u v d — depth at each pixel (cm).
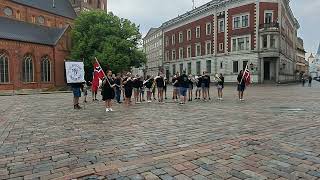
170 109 1459
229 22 5353
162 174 491
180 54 6944
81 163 560
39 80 4950
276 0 4953
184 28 6725
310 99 1975
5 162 576
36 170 525
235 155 595
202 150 635
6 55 4378
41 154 630
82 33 5381
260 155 593
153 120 1084
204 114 1238
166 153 618
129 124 1002
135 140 745
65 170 521
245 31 5088
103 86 1430
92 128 936
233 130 862
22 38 4688
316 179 464
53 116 1274
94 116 1238
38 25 5622
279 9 4975
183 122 1026
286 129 865
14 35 4609
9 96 3397
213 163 545
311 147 652
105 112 1380
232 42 5328
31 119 1191
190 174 490
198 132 838
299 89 3375
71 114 1331
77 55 5206
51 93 4134
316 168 514
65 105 1853
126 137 784
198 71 6253
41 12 5819
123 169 520
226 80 5428
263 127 906
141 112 1346
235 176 479
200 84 2075
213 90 3347
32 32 5203
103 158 590
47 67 5169
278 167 520
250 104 1672
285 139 732
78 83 1606
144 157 591
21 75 4609
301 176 476
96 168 528
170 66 7462
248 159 567
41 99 2617
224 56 5478
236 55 5241
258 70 4938
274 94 2525
